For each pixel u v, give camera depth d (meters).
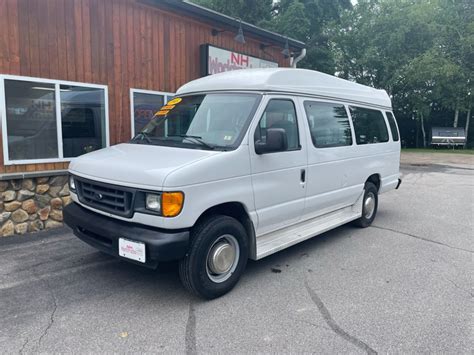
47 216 6.49
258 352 3.12
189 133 4.54
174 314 3.70
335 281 4.53
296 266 4.99
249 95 4.55
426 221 7.45
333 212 5.96
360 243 6.00
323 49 25.69
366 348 3.20
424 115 27.97
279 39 10.61
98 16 6.95
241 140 4.14
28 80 6.12
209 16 8.52
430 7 26.53
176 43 8.44
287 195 4.76
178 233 3.58
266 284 4.41
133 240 3.59
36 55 6.19
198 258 3.78
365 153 6.49
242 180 4.12
